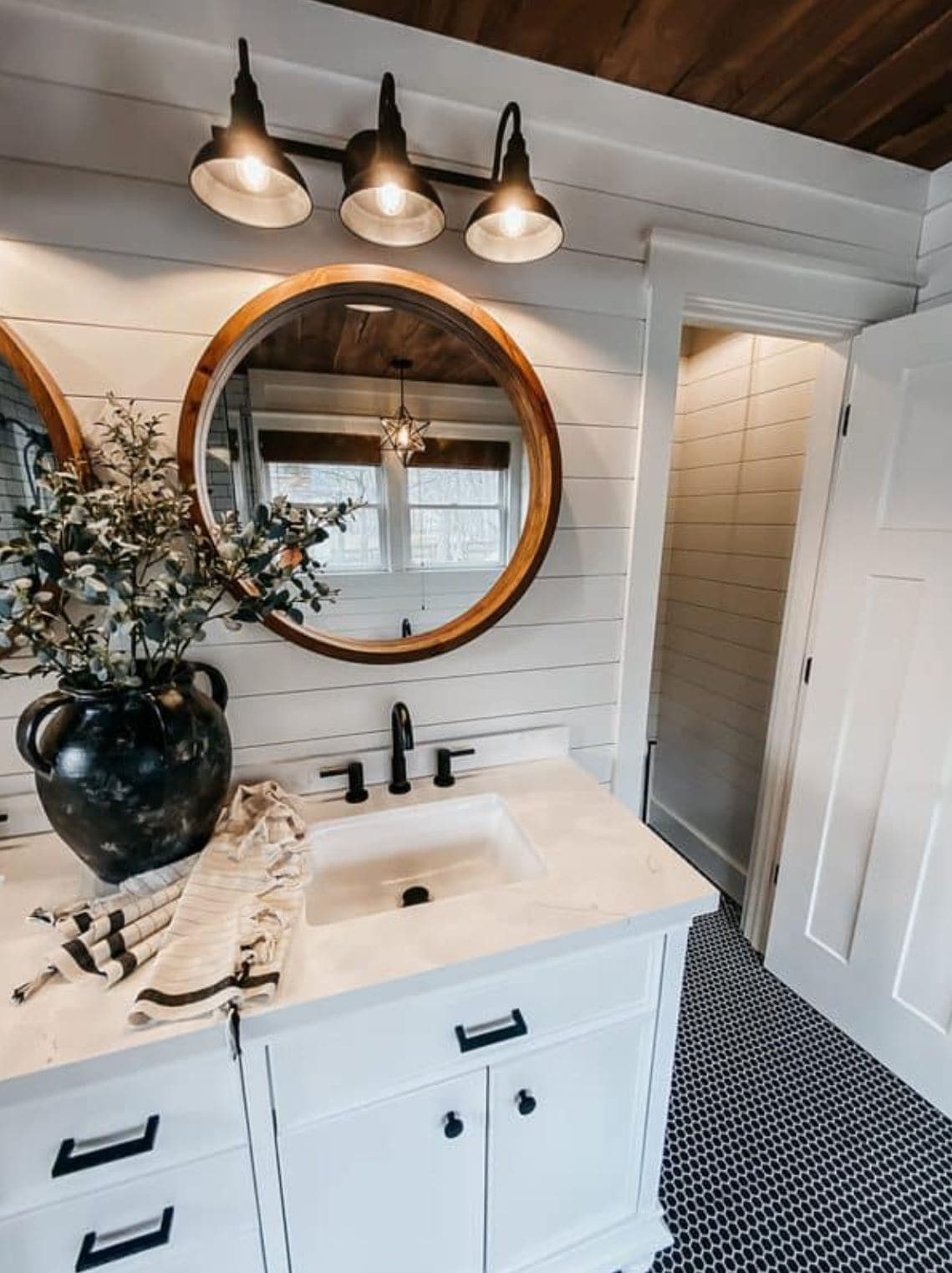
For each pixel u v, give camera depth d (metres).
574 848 1.06
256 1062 0.75
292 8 0.94
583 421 1.28
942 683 1.35
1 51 0.86
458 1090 0.89
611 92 1.14
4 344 0.90
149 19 0.89
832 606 1.61
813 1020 1.73
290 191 0.90
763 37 1.01
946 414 1.31
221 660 1.15
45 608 0.98
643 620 1.43
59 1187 0.71
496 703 1.37
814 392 1.67
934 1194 1.26
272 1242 0.84
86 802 0.85
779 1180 1.29
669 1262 1.14
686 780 2.54
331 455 1.13
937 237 1.44
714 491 2.27
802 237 1.36
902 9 0.95
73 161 0.91
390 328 1.11
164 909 0.85
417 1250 0.95
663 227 1.23
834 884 1.67
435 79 1.03
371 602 1.21
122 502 0.85
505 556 1.27
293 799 1.17
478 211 0.94
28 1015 0.70
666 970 0.98
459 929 0.86
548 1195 1.03
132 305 0.98
